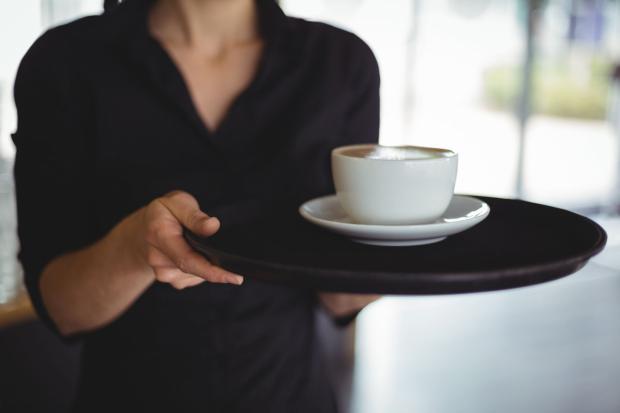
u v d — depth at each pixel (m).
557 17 5.31
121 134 1.01
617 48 5.75
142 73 1.00
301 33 1.09
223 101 1.04
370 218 0.85
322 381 1.11
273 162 1.03
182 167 1.02
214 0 1.02
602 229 0.81
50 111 1.01
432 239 0.83
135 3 1.02
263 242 0.84
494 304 3.77
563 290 4.00
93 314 0.95
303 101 1.05
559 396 2.66
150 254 0.81
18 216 1.03
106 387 1.03
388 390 2.67
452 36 5.28
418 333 3.32
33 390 1.49
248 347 1.03
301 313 1.08
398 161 0.82
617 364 2.97
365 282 0.71
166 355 1.01
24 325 1.46
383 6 4.86
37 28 2.34
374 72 1.13
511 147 5.82
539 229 0.87
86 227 1.04
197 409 1.02
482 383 2.76
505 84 5.65
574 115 5.84
